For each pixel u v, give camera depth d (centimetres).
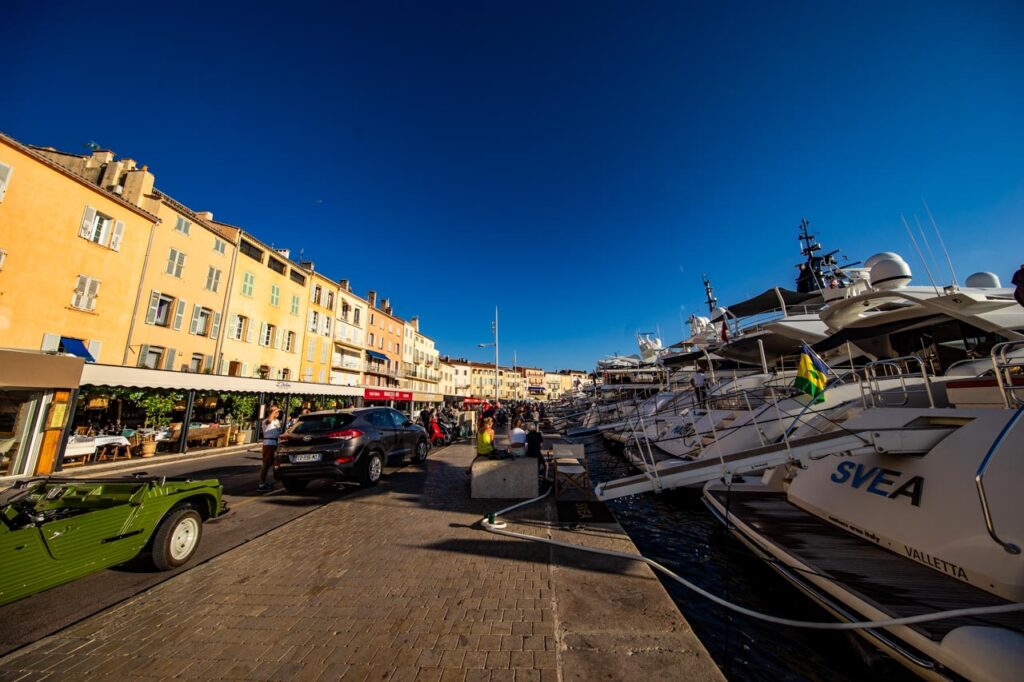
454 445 1734
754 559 624
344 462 790
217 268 2423
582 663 273
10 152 1457
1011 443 432
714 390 1557
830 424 906
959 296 881
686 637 304
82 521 375
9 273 1455
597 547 496
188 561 465
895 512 520
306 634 310
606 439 2339
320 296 3488
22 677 262
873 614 362
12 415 1090
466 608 348
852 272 1391
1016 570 362
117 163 2023
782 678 362
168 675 264
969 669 276
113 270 1812
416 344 5759
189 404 1483
